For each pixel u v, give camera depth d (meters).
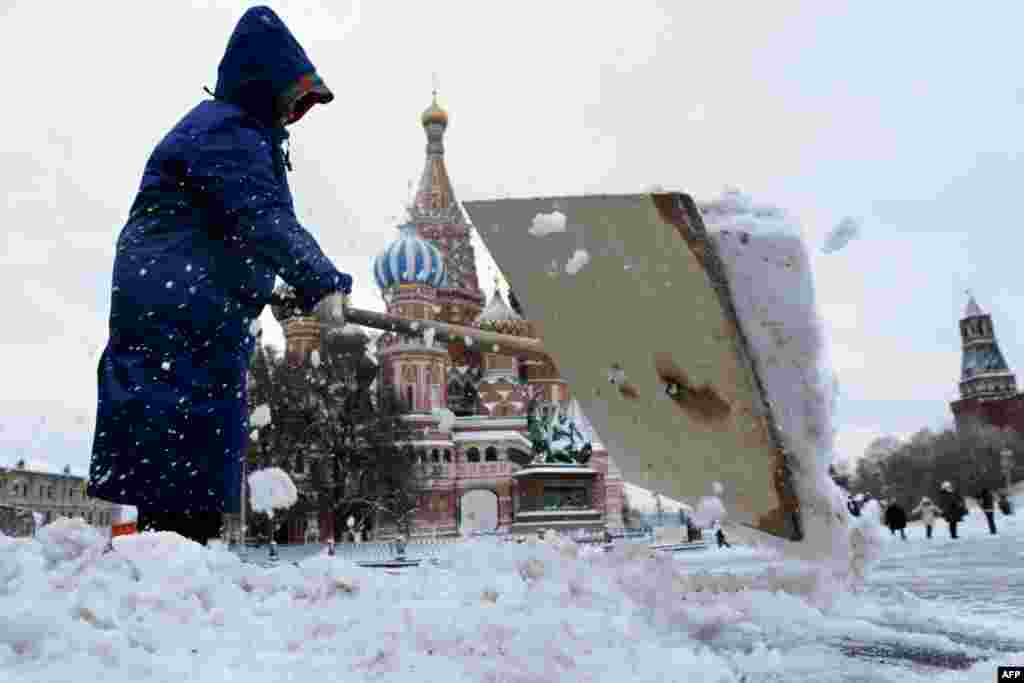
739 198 3.61
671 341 3.81
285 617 3.14
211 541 4.34
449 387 63.81
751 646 3.06
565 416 31.03
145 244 4.21
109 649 2.37
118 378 4.08
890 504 21.56
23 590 2.78
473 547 4.18
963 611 3.81
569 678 2.40
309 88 4.66
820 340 3.65
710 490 4.09
